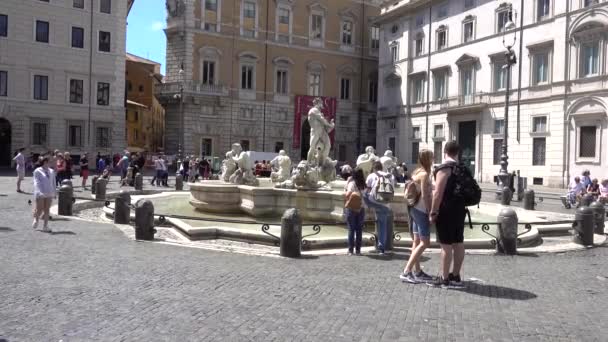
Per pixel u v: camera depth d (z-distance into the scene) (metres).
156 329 6.21
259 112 59.22
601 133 36.66
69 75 48.41
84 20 49.06
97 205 21.12
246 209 16.59
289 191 16.09
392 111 59.28
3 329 6.07
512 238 12.12
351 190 11.51
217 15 56.59
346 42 65.00
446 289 8.46
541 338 6.21
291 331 6.25
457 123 50.47
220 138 57.12
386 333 6.24
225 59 57.25
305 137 61.66
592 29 36.81
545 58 41.41
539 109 41.53
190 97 54.66
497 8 45.56
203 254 11.01
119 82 51.03
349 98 65.44
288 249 11.03
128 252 10.95
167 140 56.44
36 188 13.43
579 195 24.67
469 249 12.67
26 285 8.05
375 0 66.56
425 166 8.91
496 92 45.69
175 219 15.27
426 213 8.76
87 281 8.40
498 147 45.66
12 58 45.69
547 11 41.06
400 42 58.28
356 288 8.43
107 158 47.62
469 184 8.33
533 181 42.03
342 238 12.48
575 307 7.62
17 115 46.00
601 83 36.47
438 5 52.75
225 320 6.62
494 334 6.30
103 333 6.02
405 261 10.85
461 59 49.19
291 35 60.91
